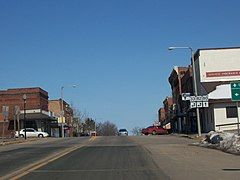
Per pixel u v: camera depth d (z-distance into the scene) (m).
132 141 43.28
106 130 173.75
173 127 95.12
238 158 22.70
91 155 25.91
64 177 16.16
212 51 62.53
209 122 59.69
